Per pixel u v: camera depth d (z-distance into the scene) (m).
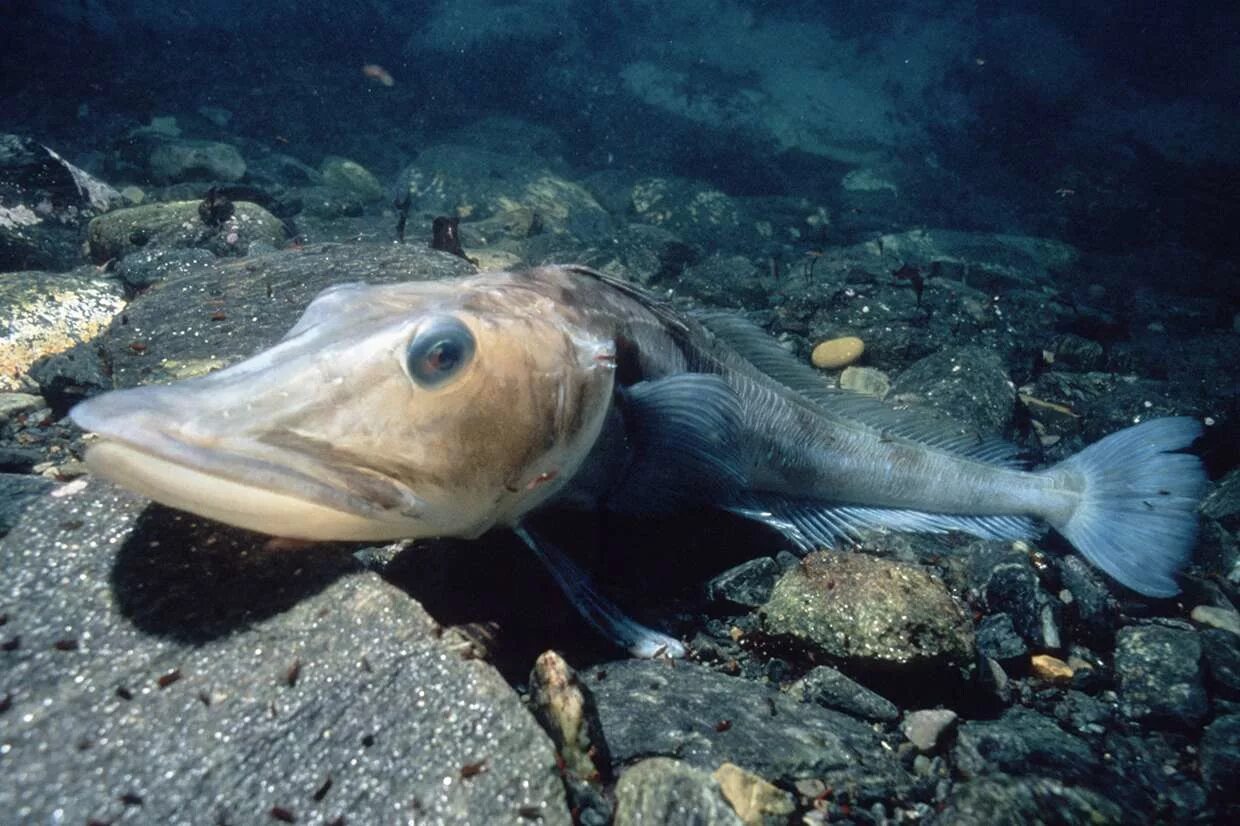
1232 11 2.12
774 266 0.88
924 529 0.41
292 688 0.21
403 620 0.22
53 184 0.70
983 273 0.88
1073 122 1.90
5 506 0.27
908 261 0.92
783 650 0.31
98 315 0.49
